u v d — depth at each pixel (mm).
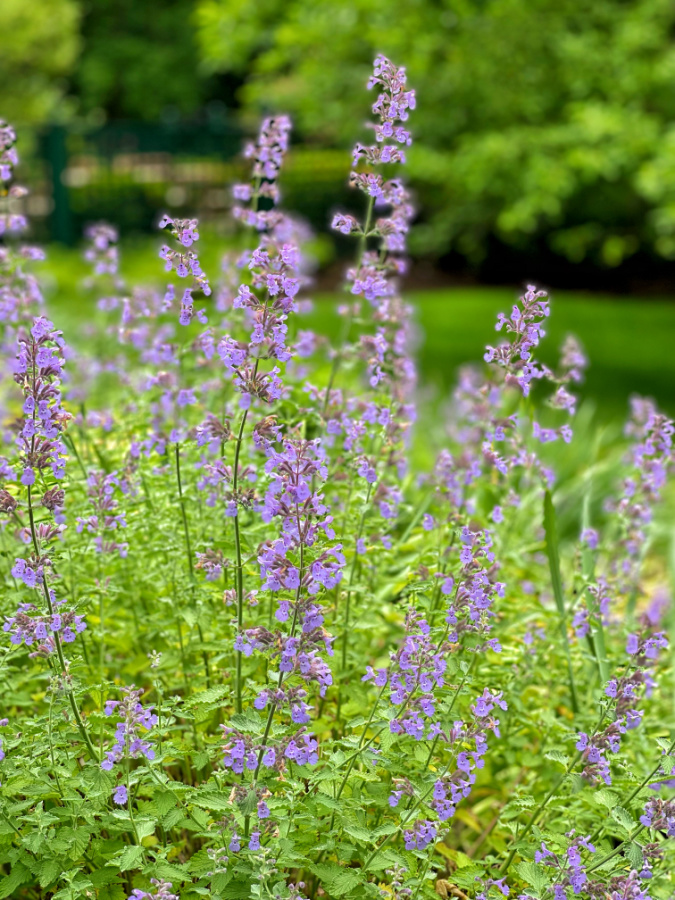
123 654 3662
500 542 3951
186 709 2723
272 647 2420
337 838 2672
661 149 10906
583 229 14750
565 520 5793
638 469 3883
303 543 2385
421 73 12047
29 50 22172
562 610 3529
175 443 3074
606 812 2916
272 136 3750
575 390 11125
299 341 3680
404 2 11547
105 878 2539
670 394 11172
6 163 3539
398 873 2477
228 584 3170
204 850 2518
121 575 3525
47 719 2646
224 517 3477
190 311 2533
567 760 2686
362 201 18594
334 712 3281
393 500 3340
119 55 29438
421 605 3098
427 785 2584
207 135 19000
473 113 12828
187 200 19031
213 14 12055
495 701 2586
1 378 4328
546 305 2854
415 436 6367
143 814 2559
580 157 11250
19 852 2512
